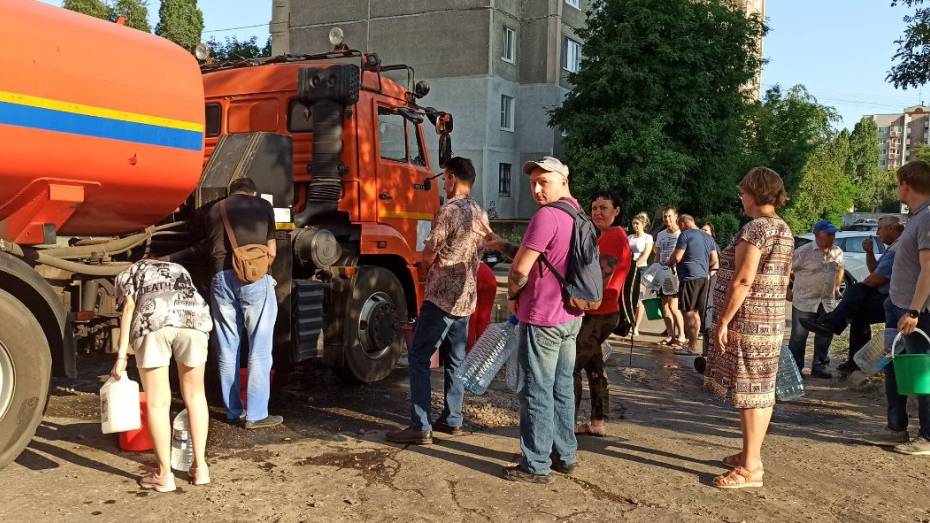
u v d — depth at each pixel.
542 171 4.62
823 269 8.34
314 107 6.73
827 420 6.51
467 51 31.69
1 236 4.59
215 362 5.98
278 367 6.20
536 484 4.61
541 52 33.47
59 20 4.53
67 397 6.19
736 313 4.59
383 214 7.38
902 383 5.27
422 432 5.35
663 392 7.48
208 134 7.68
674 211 10.74
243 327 5.68
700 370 8.52
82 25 4.68
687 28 25.50
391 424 5.94
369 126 7.21
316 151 6.73
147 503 4.10
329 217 6.93
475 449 5.30
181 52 5.34
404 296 7.56
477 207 5.43
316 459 4.96
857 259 16.44
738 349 4.57
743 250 4.48
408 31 32.72
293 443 5.30
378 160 7.32
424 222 7.99
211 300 5.56
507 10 32.56
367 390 7.11
